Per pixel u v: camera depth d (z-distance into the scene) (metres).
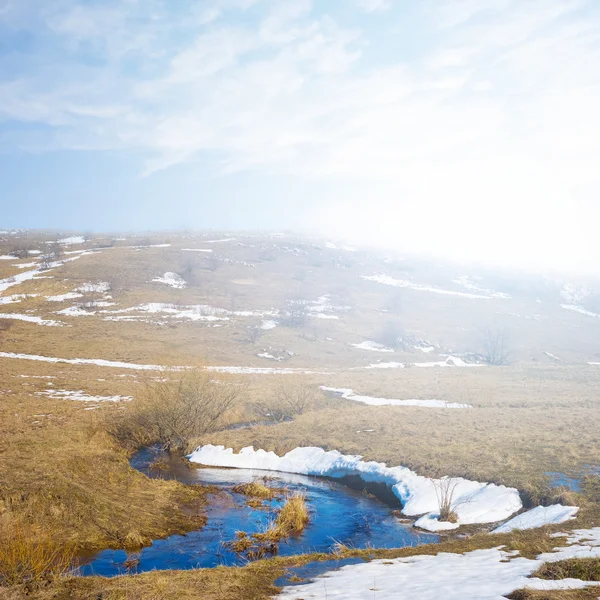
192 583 9.00
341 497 18.94
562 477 17.47
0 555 10.16
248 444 26.03
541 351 94.94
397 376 58.09
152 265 119.56
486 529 14.21
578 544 10.77
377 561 10.71
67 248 140.88
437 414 32.19
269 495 18.56
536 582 8.07
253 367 64.19
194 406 28.17
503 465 19.14
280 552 12.82
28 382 41.84
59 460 17.17
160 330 78.25
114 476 17.81
